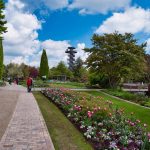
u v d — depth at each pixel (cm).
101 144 847
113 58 4191
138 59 4188
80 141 911
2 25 2688
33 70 9794
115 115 1177
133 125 1037
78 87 5072
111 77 4531
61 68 9669
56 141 906
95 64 4297
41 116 1355
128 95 3128
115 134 916
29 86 3169
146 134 888
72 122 1228
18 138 902
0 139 888
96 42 4259
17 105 1794
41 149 783
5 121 1220
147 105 2427
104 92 3922
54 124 1190
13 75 9762
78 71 9612
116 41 4172
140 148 829
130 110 2088
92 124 1074
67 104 1581
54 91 2433
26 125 1122
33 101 2080
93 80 5106
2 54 5184
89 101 1537
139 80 6706
